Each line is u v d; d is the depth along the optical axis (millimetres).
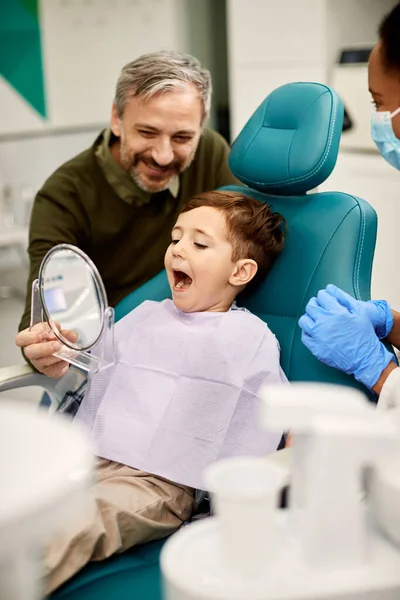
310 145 1534
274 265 1604
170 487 1419
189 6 4180
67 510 724
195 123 1771
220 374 1467
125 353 1582
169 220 1950
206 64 4316
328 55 3354
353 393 851
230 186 1740
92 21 3961
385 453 804
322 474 802
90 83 4062
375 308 1387
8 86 3865
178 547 840
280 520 889
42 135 4141
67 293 1520
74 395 1665
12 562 729
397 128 1388
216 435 1438
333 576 802
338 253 1498
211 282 1573
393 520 850
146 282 1786
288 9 3410
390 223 3219
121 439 1479
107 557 1266
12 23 3785
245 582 783
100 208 1905
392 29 1311
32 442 799
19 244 3934
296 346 1528
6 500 687
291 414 811
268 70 3564
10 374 1605
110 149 1907
